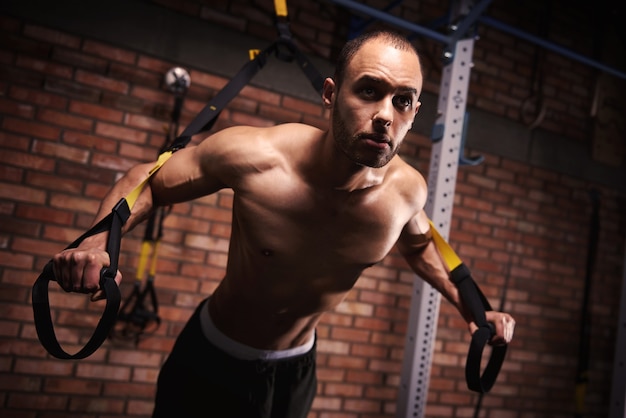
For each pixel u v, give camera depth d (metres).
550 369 3.72
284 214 1.13
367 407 3.14
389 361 3.20
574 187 3.87
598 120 3.94
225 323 1.41
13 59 2.48
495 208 3.57
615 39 4.03
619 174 4.02
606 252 3.95
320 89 1.48
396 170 1.21
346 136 0.94
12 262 2.46
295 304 1.29
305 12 3.09
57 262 0.87
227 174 1.13
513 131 3.63
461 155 2.22
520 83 3.71
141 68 2.71
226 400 1.42
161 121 2.74
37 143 2.52
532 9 3.78
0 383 2.43
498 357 1.27
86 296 2.59
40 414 2.49
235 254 1.28
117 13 2.66
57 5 2.55
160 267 2.72
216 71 2.85
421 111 3.33
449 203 2.16
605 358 3.90
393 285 3.23
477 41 3.57
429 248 1.40
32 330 2.49
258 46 2.96
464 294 1.30
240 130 1.17
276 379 1.45
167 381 1.46
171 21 2.76
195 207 2.80
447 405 3.38
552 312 3.74
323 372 3.04
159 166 1.15
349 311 3.11
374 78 0.91
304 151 1.12
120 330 2.64
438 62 3.42
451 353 3.40
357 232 1.16
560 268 3.79
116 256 0.95
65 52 2.57
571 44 3.92
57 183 2.55
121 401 2.63
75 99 2.59
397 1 3.05
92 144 2.61
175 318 2.74
